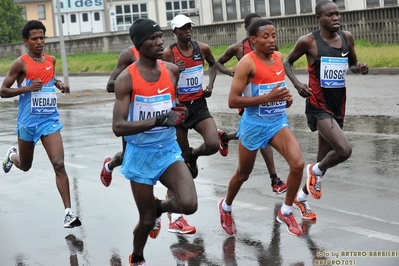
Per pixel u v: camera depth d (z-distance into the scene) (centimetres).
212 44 6394
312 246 1118
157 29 946
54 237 1259
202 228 1259
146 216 991
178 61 1377
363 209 1309
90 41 7750
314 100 1277
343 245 1112
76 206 1468
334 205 1349
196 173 1452
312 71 1280
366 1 6456
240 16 7600
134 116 965
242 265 1055
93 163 1927
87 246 1198
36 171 1858
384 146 1895
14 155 1479
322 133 1262
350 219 1251
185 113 920
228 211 1210
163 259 1102
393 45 4766
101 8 12406
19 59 1326
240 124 1184
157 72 965
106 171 1432
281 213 1155
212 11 7894
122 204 1463
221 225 1216
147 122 920
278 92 1109
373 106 2664
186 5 12275
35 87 1302
